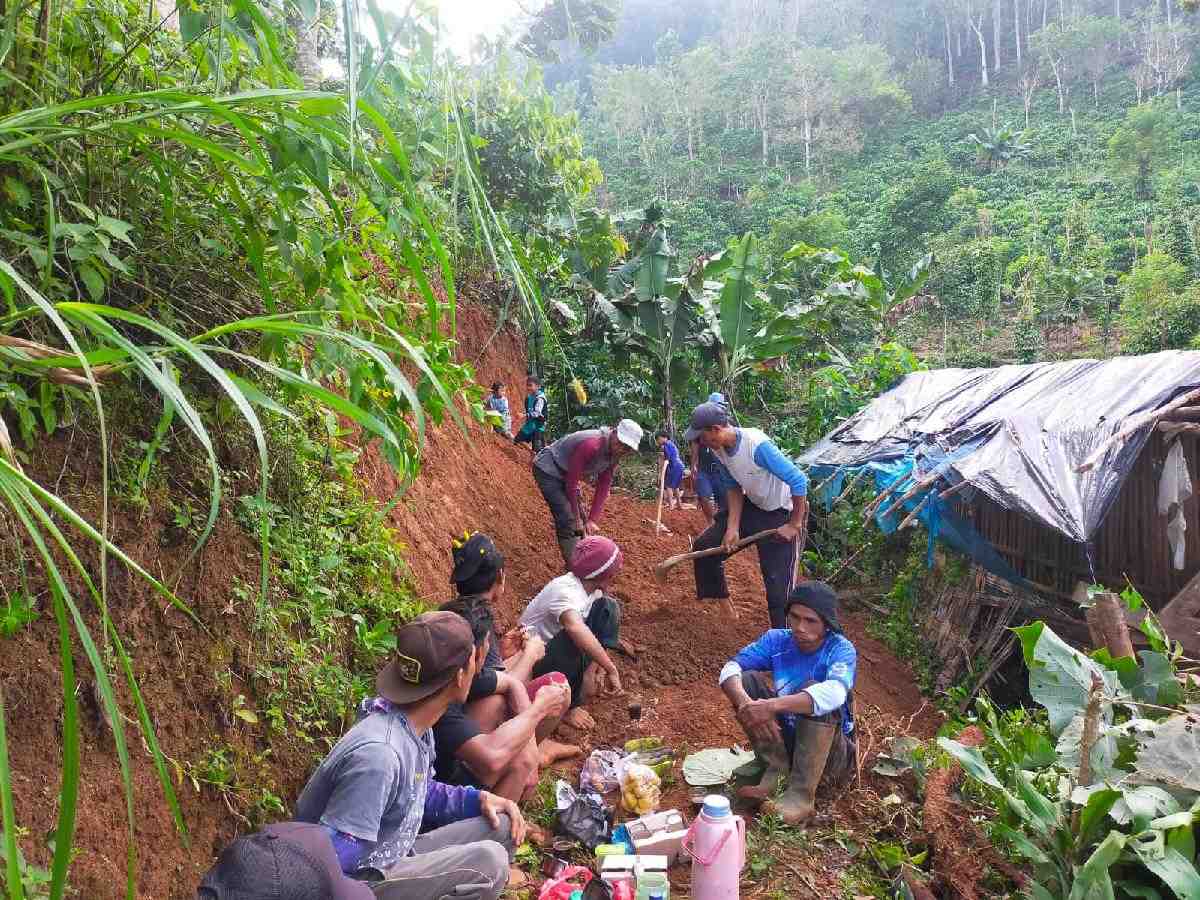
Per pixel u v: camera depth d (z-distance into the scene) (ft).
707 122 262.47
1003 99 247.91
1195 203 147.95
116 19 8.48
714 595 19.63
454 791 9.35
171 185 8.75
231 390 4.64
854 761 12.60
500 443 34.60
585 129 250.78
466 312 36.99
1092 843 9.42
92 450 9.18
